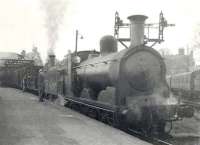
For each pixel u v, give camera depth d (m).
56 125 12.70
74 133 10.90
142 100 12.13
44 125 12.70
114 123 12.67
